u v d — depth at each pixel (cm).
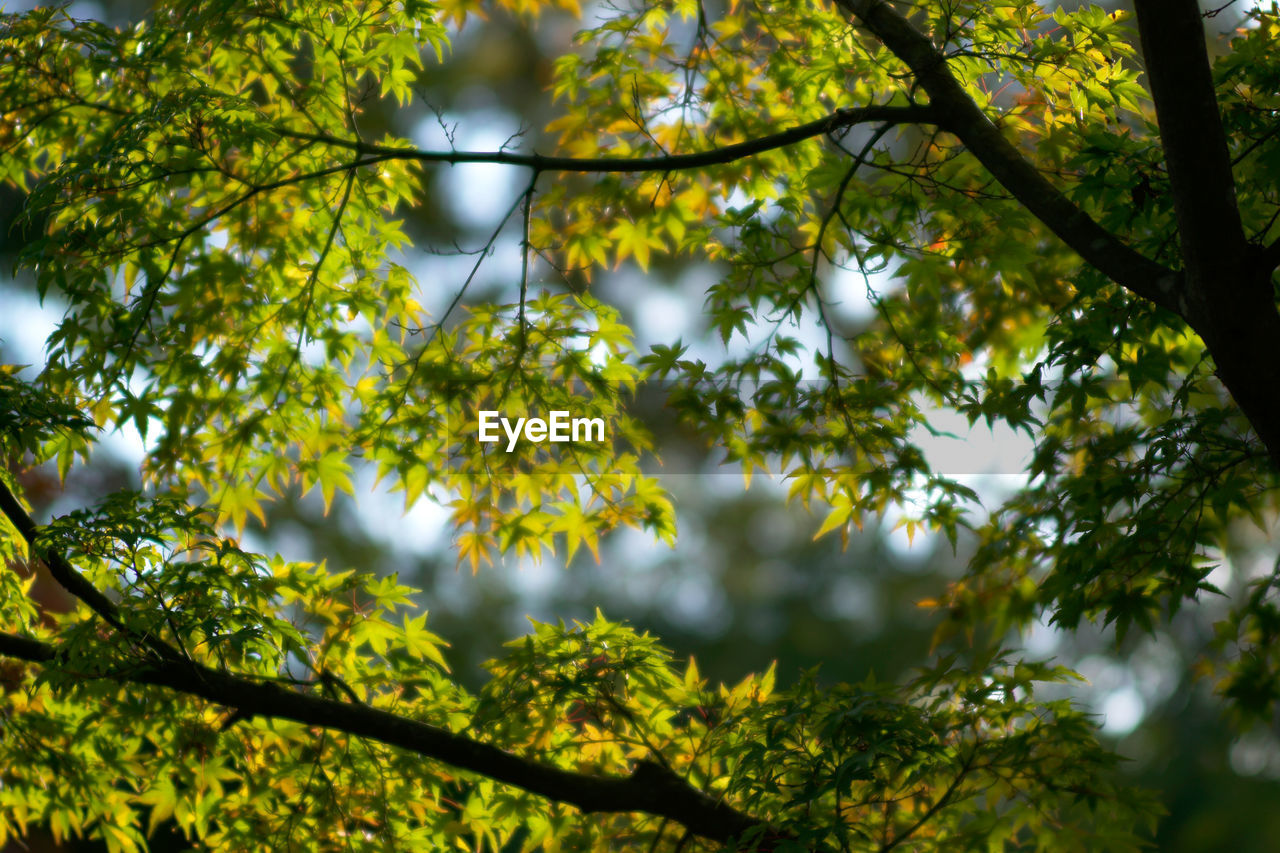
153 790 458
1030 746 380
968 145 393
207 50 466
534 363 461
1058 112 461
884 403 448
